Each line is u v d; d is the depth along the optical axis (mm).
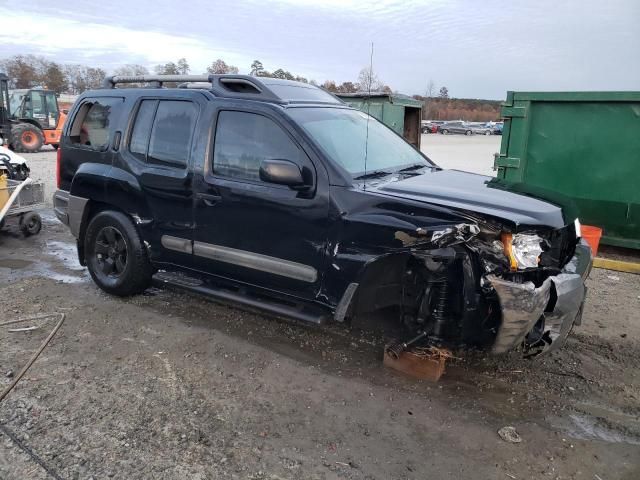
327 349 4305
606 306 5336
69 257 6730
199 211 4426
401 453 3072
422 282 3795
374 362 4113
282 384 3770
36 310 4934
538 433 3291
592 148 7133
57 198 5707
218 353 4195
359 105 10609
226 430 3219
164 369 3916
